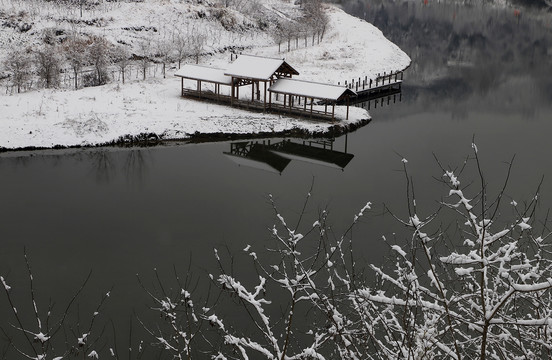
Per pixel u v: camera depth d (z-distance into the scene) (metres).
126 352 20.17
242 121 52.94
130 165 43.03
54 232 31.08
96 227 31.66
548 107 57.91
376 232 29.17
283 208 33.94
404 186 36.88
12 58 65.31
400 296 11.27
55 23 76.44
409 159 43.09
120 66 68.31
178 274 26.12
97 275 26.41
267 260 26.83
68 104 54.62
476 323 7.40
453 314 7.73
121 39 77.44
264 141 49.88
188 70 59.78
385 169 41.03
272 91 55.16
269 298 23.17
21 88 61.59
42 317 22.84
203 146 48.28
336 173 40.62
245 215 33.12
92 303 23.95
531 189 34.94
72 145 46.81
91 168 42.12
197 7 90.00
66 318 22.75
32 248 29.17
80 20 78.50
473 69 76.25
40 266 27.33
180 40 78.19
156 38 80.38
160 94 60.94
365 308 8.55
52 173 40.84
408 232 29.05
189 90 60.34
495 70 75.44
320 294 9.23
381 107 60.16
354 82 69.38
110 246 29.33
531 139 47.06
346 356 8.66
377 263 24.08
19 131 47.03
